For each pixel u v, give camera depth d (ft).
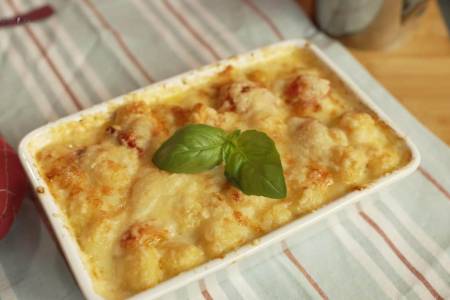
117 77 2.82
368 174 2.35
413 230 2.44
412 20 2.90
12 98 2.74
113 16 3.00
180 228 2.23
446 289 2.33
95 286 2.15
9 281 2.34
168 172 2.28
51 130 2.38
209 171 2.31
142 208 2.24
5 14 2.96
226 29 2.97
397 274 2.36
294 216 2.27
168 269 2.17
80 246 2.21
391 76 2.83
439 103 2.75
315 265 2.37
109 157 2.31
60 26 2.95
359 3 2.75
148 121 2.39
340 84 2.52
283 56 2.62
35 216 2.46
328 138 2.37
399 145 2.39
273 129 2.38
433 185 2.53
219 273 2.24
